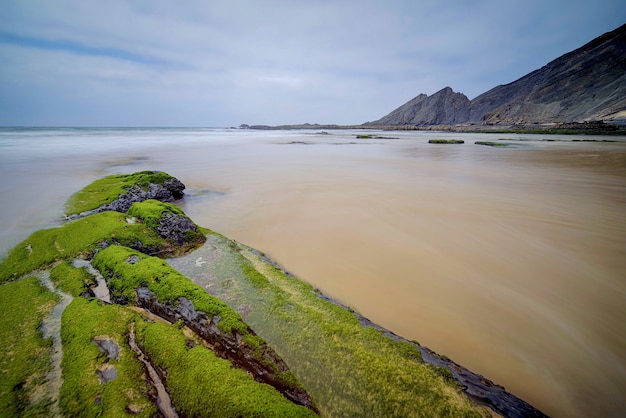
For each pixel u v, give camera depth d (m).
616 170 21.81
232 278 6.33
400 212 11.93
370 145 50.75
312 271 7.50
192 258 7.35
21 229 9.23
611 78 114.00
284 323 4.95
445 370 4.22
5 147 36.19
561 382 4.59
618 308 6.18
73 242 7.40
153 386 3.74
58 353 4.18
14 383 3.70
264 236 9.65
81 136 63.56
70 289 5.68
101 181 14.28
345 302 6.30
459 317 5.91
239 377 3.69
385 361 4.25
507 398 3.99
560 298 6.51
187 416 3.41
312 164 26.08
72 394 3.53
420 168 23.72
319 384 3.93
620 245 8.90
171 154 32.72
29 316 4.93
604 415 4.14
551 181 18.02
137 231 7.90
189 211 12.26
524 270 7.59
